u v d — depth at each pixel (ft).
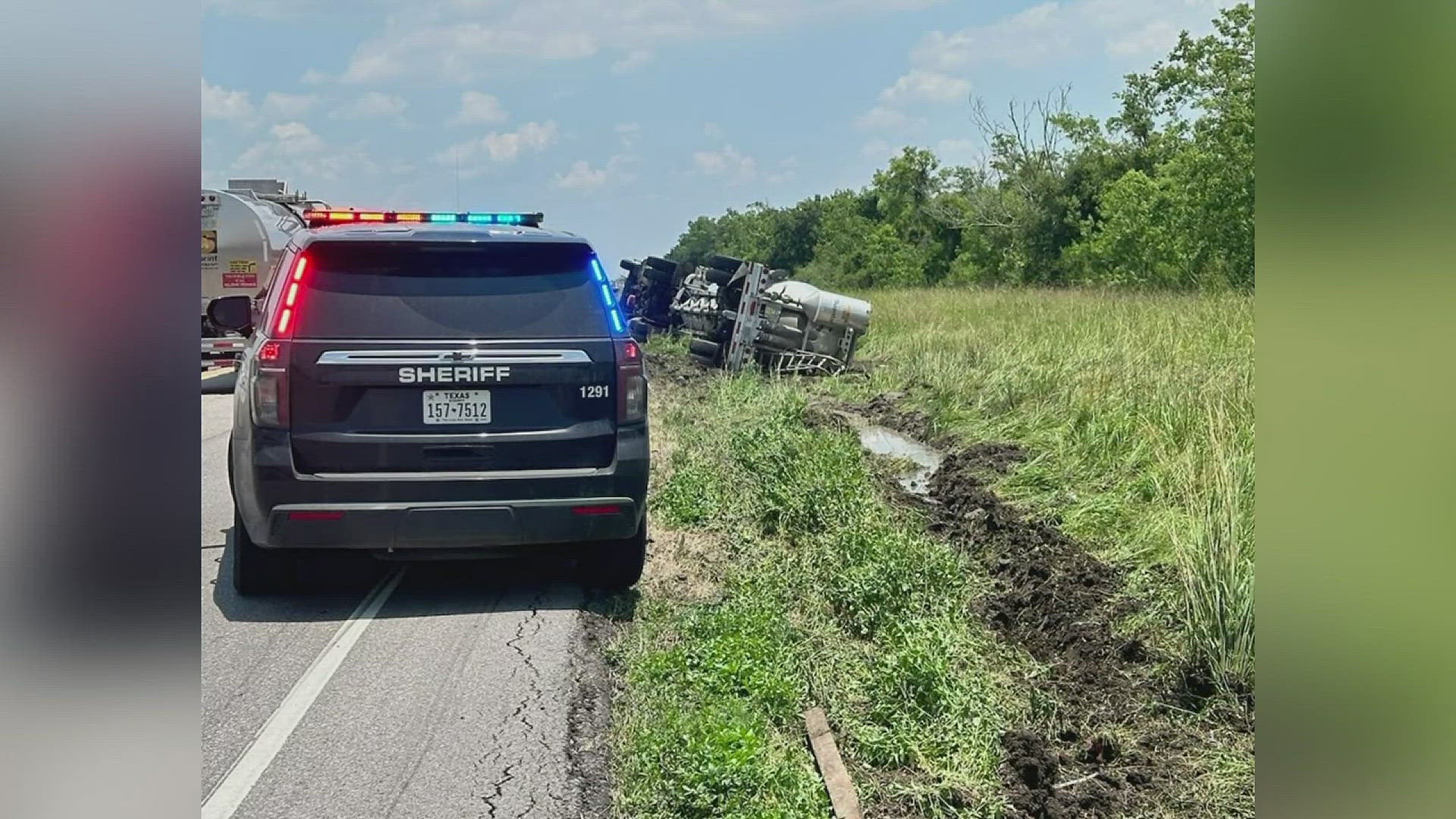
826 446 37.65
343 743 17.60
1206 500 25.41
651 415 51.93
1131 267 152.56
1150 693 20.29
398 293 23.61
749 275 69.05
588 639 22.33
